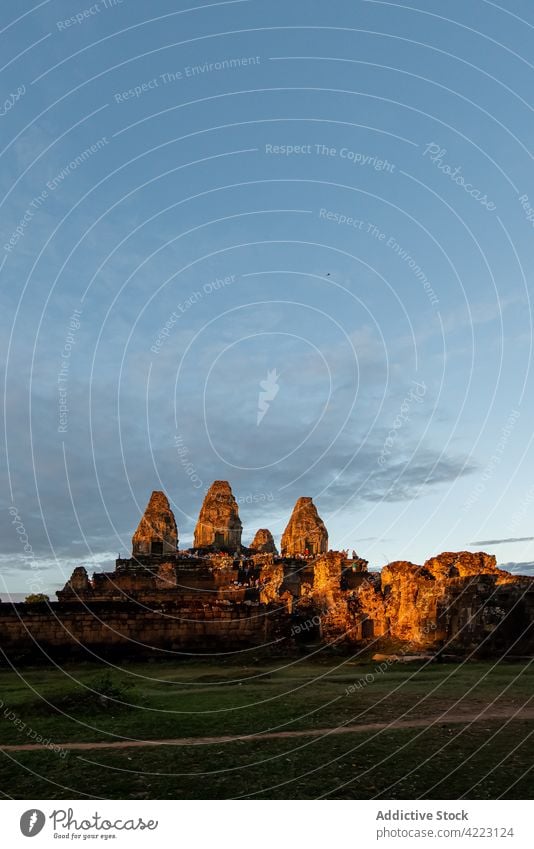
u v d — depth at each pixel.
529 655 24.69
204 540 60.84
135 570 53.53
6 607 35.69
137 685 22.56
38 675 28.12
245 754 10.78
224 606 37.59
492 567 32.00
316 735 12.02
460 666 23.25
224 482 62.81
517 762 9.88
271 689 19.33
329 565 38.31
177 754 10.89
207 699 17.22
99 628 35.59
